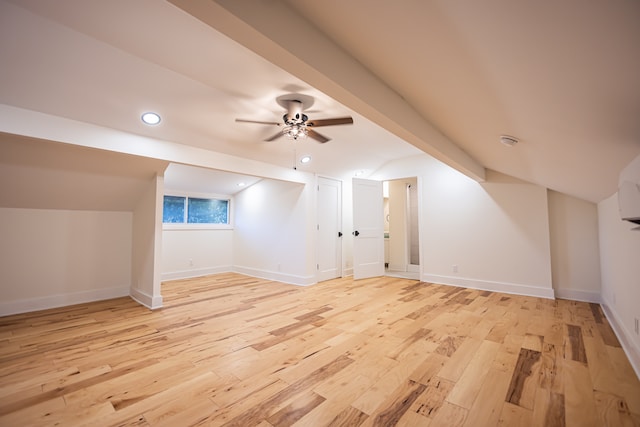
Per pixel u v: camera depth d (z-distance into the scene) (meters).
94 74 2.20
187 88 2.46
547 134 1.69
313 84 1.40
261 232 5.68
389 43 1.20
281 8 1.11
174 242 5.41
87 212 3.91
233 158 3.92
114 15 1.63
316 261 5.14
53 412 1.58
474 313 3.30
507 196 4.32
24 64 2.01
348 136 3.99
